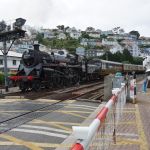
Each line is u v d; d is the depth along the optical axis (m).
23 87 32.66
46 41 137.25
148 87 40.38
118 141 10.21
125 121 14.08
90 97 26.11
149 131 11.93
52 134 12.45
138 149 9.34
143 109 18.53
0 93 28.88
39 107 20.34
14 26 32.84
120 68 68.88
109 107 7.15
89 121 15.45
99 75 57.38
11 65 53.62
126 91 21.25
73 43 137.75
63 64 40.47
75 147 3.51
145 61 52.25
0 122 14.93
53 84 36.97
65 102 23.22
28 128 13.62
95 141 4.92
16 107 20.28
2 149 10.19
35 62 34.50
